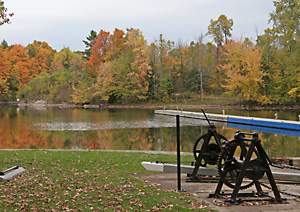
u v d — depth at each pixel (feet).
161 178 33.32
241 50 183.01
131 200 25.16
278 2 173.17
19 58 279.49
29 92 261.65
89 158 44.42
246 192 27.14
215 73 218.18
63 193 27.02
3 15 48.24
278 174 31.76
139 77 220.02
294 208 23.75
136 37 223.92
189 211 22.80
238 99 190.60
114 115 153.69
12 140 83.41
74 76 248.52
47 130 102.53
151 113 162.30
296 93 166.50
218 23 226.99
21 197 25.93
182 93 221.05
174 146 71.51
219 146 30.14
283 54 172.55
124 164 40.47
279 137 79.36
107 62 227.61
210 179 31.22
